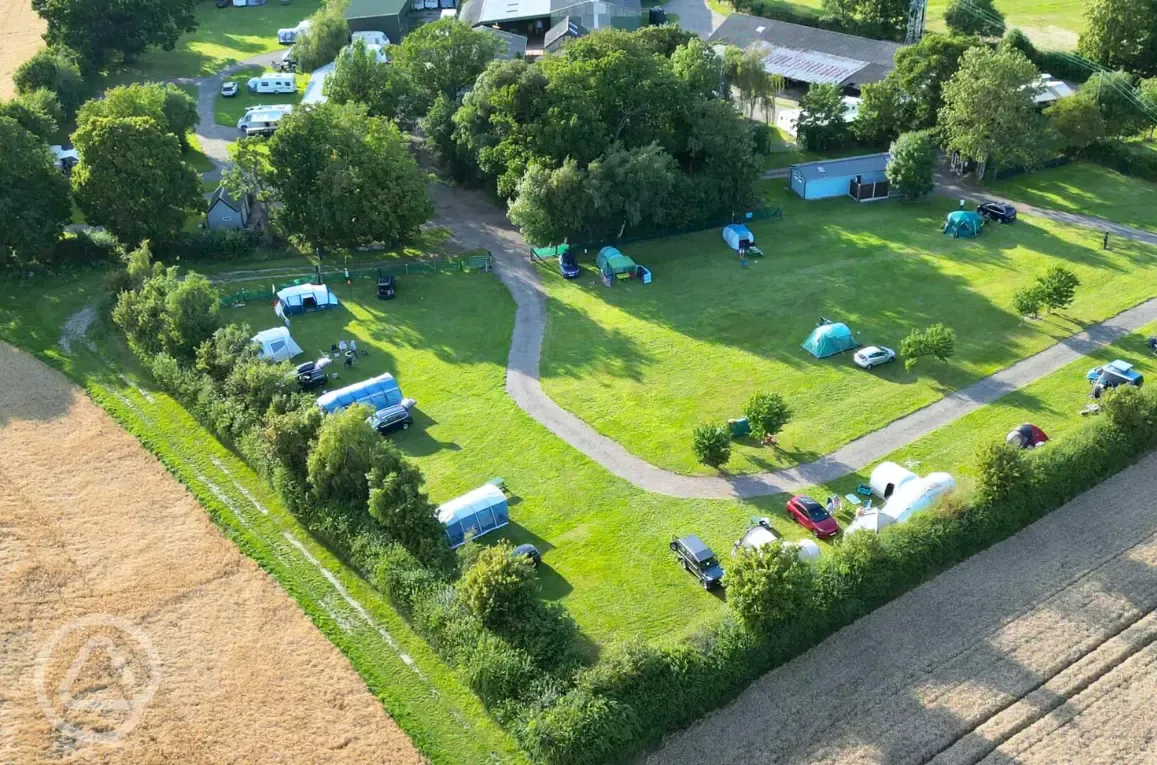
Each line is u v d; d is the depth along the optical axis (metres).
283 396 68.62
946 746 47.09
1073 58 140.62
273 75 145.00
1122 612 54.78
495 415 74.94
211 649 53.41
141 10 144.38
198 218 110.00
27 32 168.50
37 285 93.19
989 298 89.44
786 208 110.25
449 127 113.94
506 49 125.62
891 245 100.44
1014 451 61.03
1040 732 47.72
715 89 117.19
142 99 104.12
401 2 162.50
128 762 46.78
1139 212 106.25
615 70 103.00
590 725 46.28
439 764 47.03
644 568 59.09
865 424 72.44
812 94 122.69
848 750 46.88
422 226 107.19
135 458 69.56
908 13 148.88
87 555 60.16
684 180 102.75
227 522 63.16
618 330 86.50
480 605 51.41
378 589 57.12
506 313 90.00
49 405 75.56
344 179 93.19
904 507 61.09
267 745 47.78
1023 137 108.19
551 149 98.94
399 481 57.97
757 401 69.06
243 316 89.19
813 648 53.00
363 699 50.50
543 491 66.31
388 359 82.81
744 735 47.97
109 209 94.25
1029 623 54.19
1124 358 79.50
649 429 72.62
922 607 55.50
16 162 92.69
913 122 121.56
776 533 60.34
